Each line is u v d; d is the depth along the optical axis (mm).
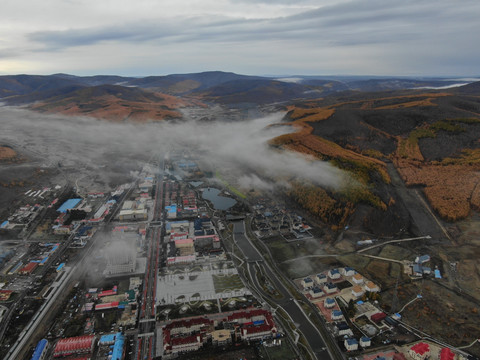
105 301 155250
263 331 135500
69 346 127188
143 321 143750
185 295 160750
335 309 152375
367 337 134750
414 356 126062
